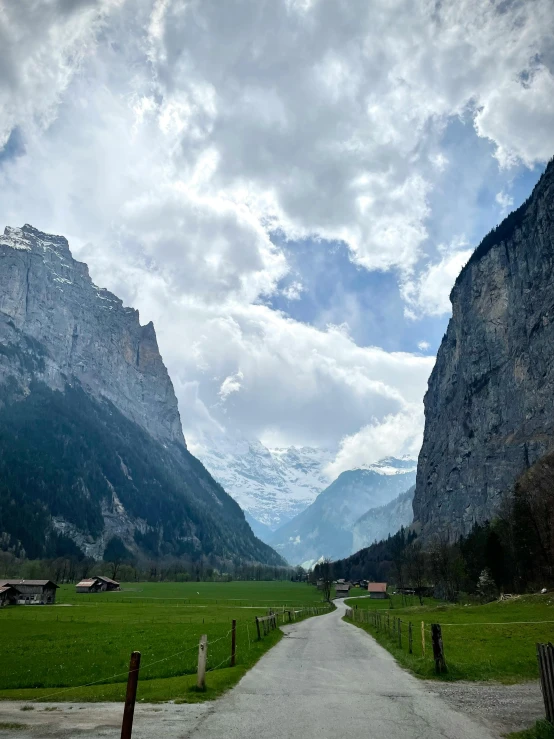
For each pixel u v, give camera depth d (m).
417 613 85.00
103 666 31.92
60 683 27.05
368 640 48.03
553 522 118.19
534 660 30.97
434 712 19.47
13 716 19.20
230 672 27.70
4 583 137.00
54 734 16.58
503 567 121.81
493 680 26.02
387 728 17.27
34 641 48.59
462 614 74.25
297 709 19.81
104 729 17.11
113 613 97.94
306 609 110.88
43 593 137.88
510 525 129.38
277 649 40.19
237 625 59.84
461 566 142.25
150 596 175.50
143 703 21.05
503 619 61.56
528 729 17.16
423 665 29.03
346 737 16.20
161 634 52.28
